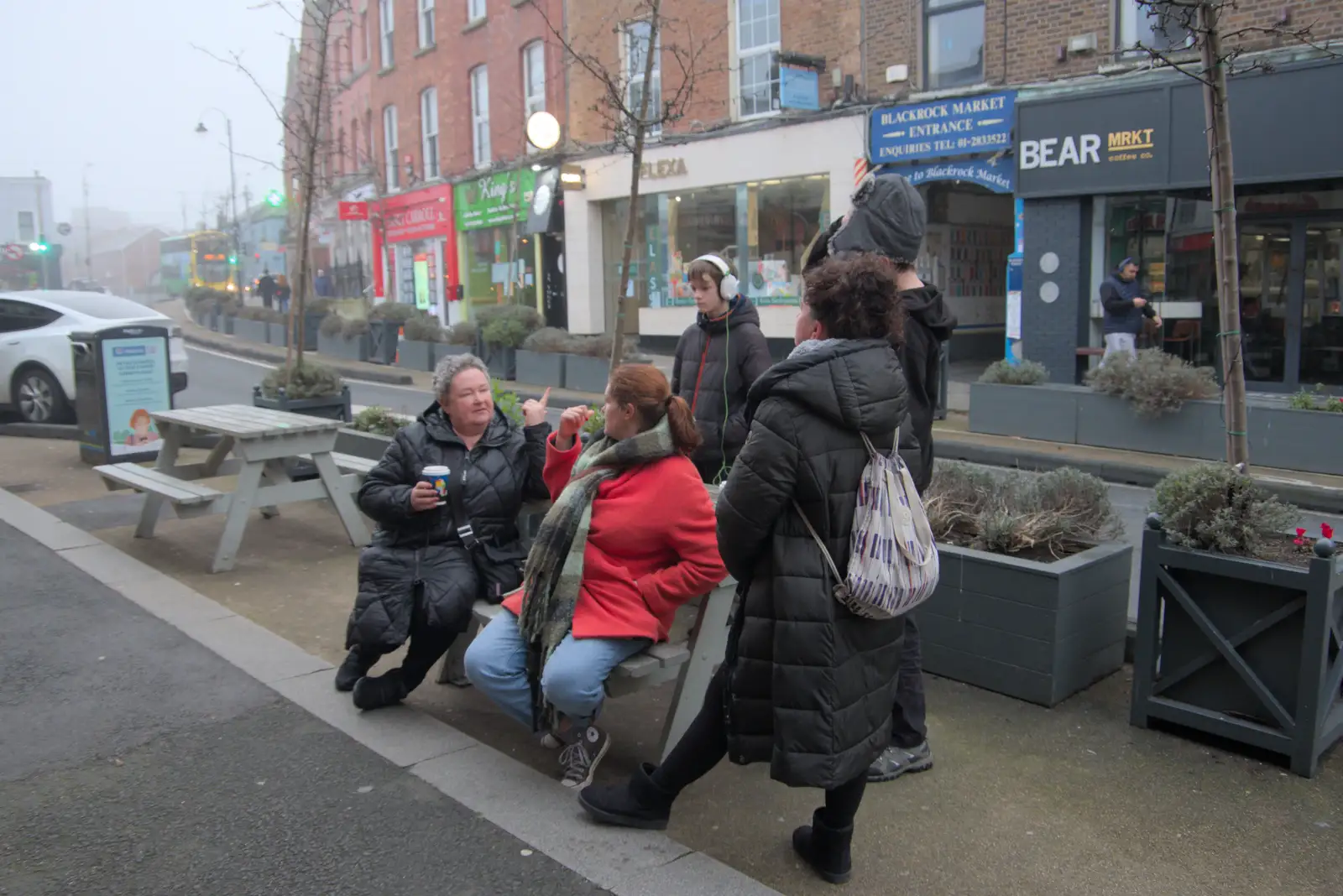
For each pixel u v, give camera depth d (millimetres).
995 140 14031
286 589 5809
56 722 3998
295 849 3123
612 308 21719
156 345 9547
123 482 6625
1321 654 3480
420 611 3982
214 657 4668
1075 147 13188
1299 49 11375
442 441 4191
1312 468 9344
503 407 6836
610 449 3439
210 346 28141
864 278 2756
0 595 5539
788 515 2719
